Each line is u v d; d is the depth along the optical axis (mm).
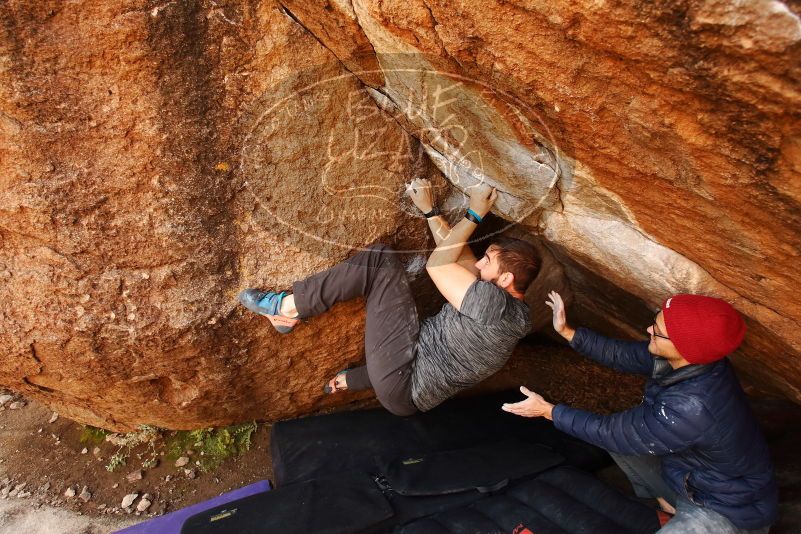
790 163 1112
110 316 2125
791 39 882
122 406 2695
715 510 1995
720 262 1718
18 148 1754
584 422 2010
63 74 1679
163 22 1650
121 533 2424
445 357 2170
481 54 1379
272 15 1752
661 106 1194
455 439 2945
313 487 2434
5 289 2043
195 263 2117
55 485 2811
